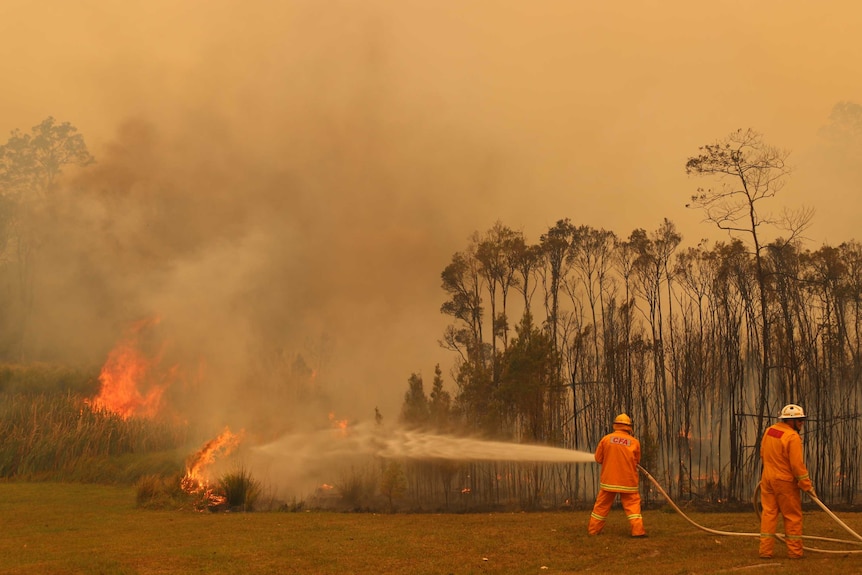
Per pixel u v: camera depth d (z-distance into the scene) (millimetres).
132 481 25062
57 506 18031
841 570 8555
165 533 13414
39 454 26000
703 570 8984
